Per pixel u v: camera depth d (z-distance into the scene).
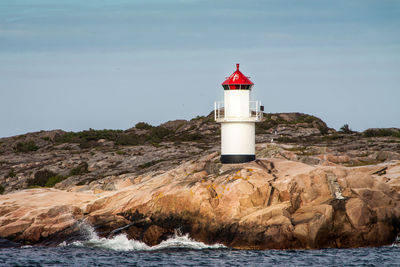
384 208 46.00
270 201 46.25
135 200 49.53
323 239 44.06
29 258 41.72
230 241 44.91
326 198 46.38
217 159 57.78
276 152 63.34
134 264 39.06
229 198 46.34
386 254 41.81
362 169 57.50
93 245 47.19
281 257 40.69
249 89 52.09
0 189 80.69
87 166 89.38
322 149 69.44
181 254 42.50
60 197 55.88
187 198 47.06
